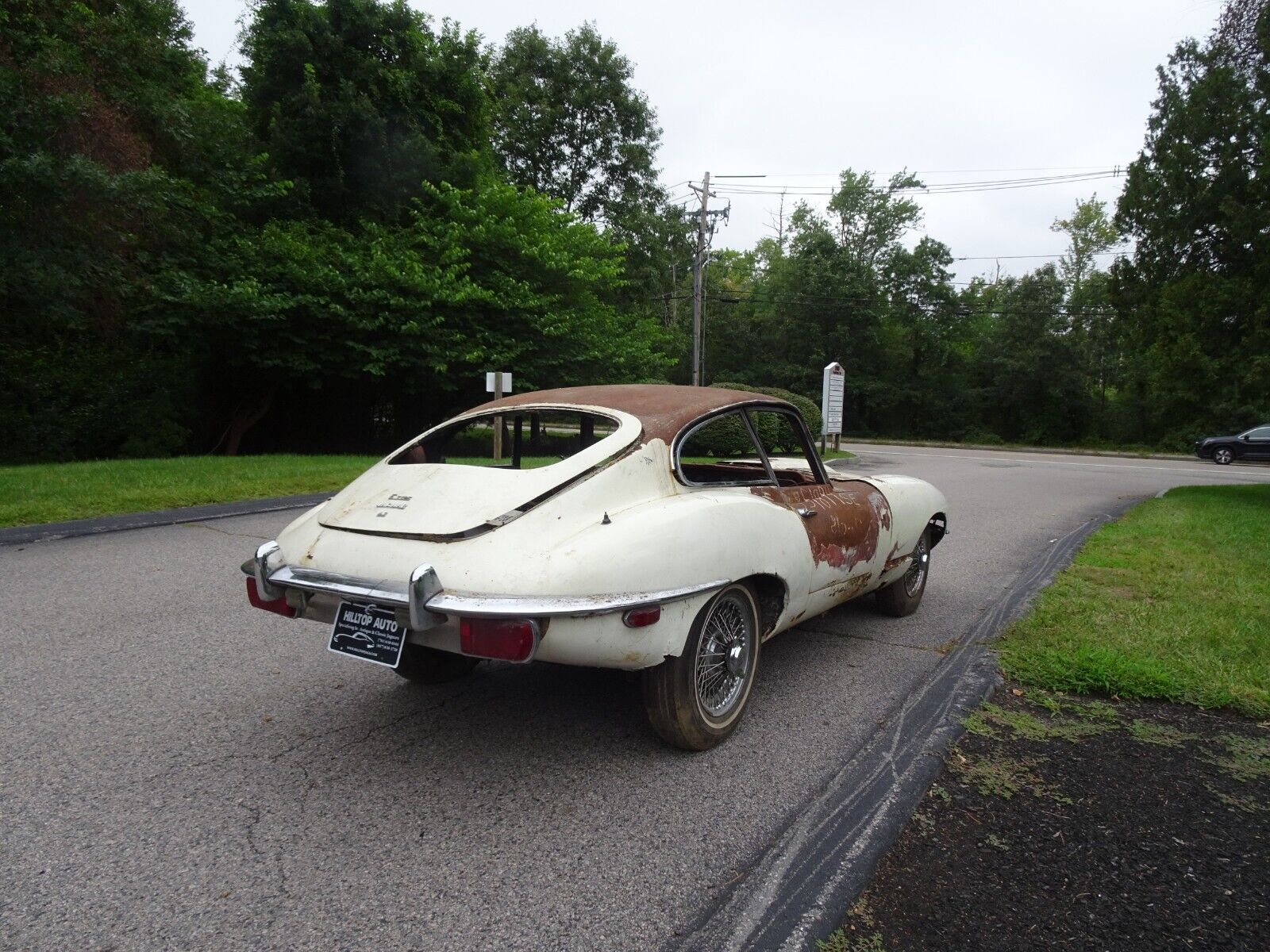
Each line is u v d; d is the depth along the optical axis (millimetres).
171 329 15273
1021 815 2756
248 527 8344
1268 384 11477
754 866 2510
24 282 11508
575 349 18375
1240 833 2635
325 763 3225
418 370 17219
